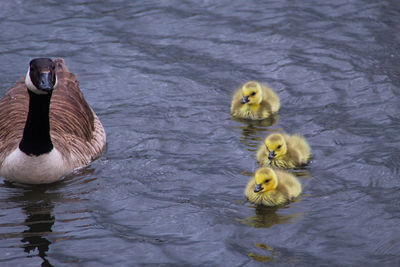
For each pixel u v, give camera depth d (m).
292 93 16.67
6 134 13.30
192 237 10.98
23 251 10.52
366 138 14.36
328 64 17.91
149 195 12.34
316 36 19.38
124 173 13.22
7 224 11.29
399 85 16.66
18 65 17.80
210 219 11.52
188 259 10.38
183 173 13.19
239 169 13.41
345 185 12.66
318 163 13.55
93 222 11.41
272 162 13.56
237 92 16.30
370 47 18.67
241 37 19.45
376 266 10.12
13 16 20.42
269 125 15.40
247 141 14.64
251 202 12.17
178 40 19.34
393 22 20.02
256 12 20.92
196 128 15.18
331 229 11.16
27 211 11.74
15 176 12.66
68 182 12.84
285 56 18.41
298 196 12.36
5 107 13.91
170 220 11.49
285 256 10.43
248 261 10.30
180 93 16.77
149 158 13.81
